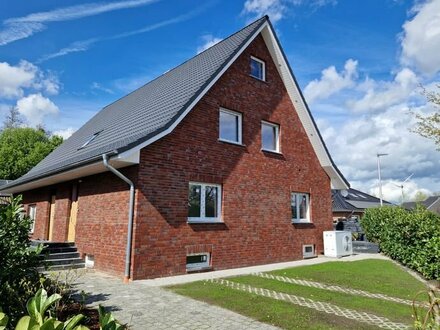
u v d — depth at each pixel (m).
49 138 46.81
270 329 5.21
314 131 15.79
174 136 10.52
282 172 14.31
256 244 12.60
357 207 40.06
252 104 13.55
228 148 12.22
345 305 6.69
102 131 14.44
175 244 10.08
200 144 11.26
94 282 8.77
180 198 10.40
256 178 13.11
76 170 10.77
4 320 2.62
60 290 5.75
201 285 8.44
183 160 10.66
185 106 10.50
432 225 10.30
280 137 14.66
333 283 8.95
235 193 12.18
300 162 15.35
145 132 10.20
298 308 6.38
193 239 10.57
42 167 17.52
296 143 15.34
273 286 8.42
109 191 10.64
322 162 16.42
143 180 9.56
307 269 11.30
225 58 12.56
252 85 13.72
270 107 14.37
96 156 9.36
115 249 9.91
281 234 13.73
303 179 15.34
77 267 11.19
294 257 14.14
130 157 9.29
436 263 9.27
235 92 12.91
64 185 14.09
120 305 6.46
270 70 14.77
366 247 17.59
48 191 15.81
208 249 10.96
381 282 9.12
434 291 3.27
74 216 13.12
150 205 9.64
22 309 4.39
